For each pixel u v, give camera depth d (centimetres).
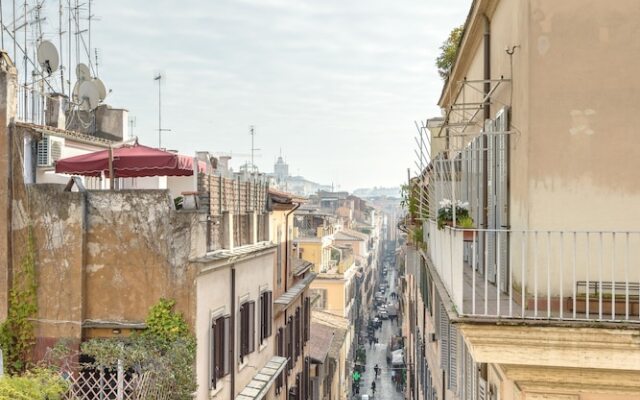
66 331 1062
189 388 1033
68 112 1780
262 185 1630
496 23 992
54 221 1078
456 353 1275
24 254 1080
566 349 631
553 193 705
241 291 1388
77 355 1042
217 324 1198
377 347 7825
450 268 747
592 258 698
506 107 842
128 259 1080
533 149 711
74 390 1000
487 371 876
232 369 1271
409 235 2338
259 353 1561
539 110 710
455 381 1293
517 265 761
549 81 709
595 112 703
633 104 698
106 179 1656
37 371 957
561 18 709
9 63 1102
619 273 693
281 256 2119
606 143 701
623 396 654
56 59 1494
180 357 1020
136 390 940
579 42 706
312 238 5409
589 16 706
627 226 695
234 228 1361
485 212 1045
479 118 1145
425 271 1853
